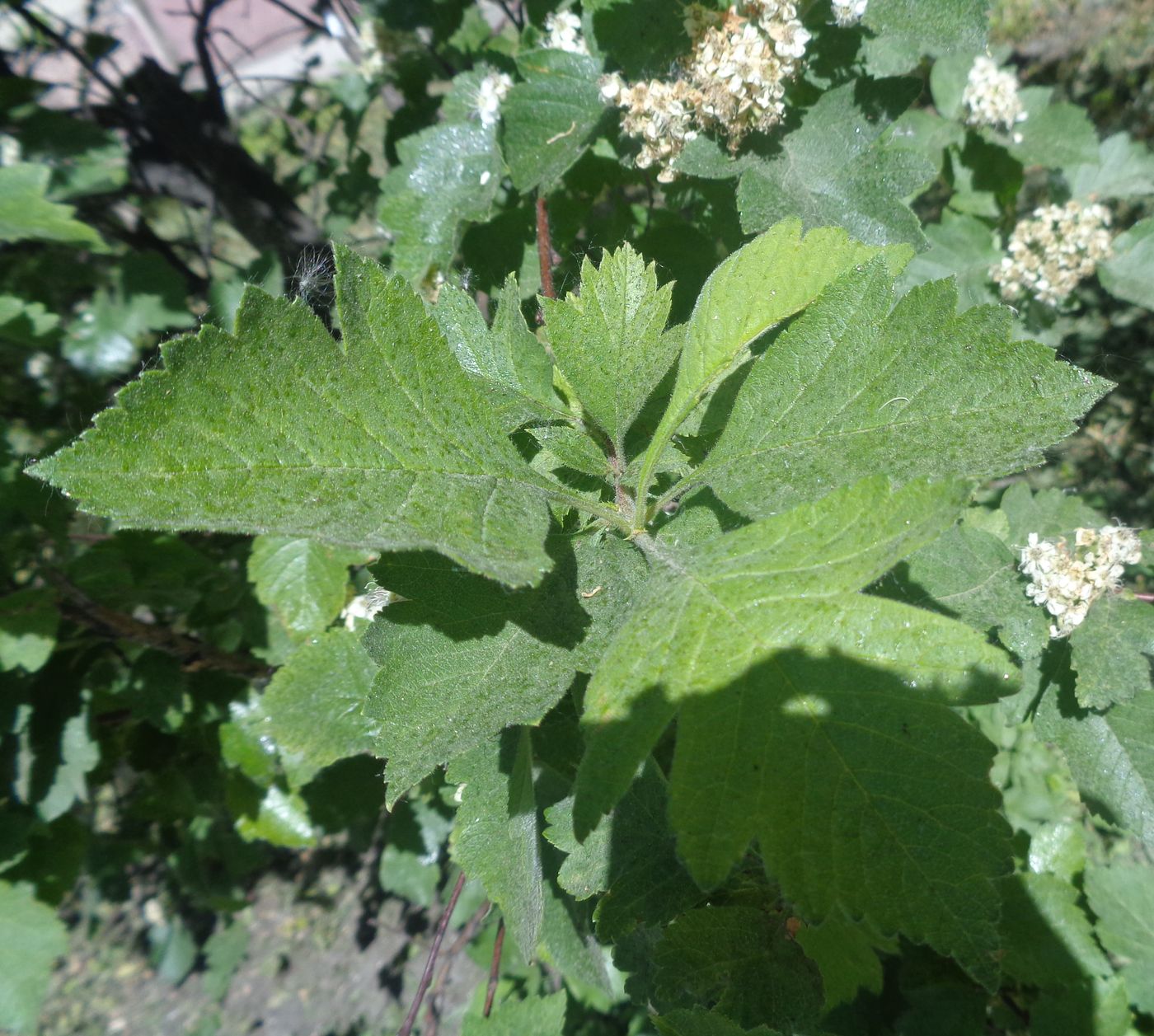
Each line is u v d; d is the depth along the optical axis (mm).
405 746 151
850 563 133
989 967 119
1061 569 239
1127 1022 336
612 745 128
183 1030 707
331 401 136
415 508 134
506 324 192
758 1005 208
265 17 1220
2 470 308
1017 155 377
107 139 367
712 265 292
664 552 157
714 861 122
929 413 151
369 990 687
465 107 310
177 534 422
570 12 313
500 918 344
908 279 386
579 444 177
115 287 401
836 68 253
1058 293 387
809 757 125
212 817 491
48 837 399
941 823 122
